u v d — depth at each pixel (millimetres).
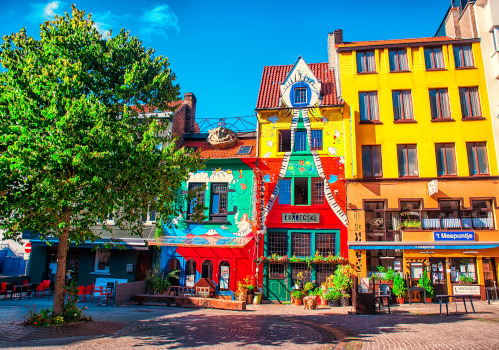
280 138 21750
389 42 22438
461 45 20969
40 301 16750
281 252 20062
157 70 13070
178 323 12047
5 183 9539
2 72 11125
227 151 22359
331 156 20562
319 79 22875
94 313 13742
